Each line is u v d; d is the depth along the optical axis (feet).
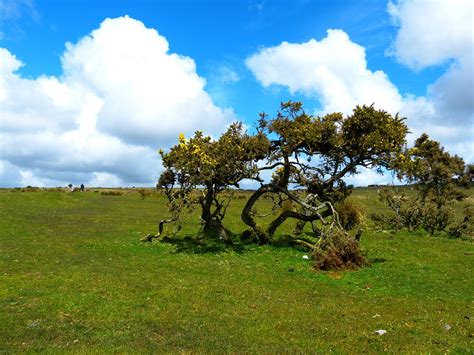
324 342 43.24
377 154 93.30
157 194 247.09
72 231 113.29
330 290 65.21
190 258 85.10
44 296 55.83
